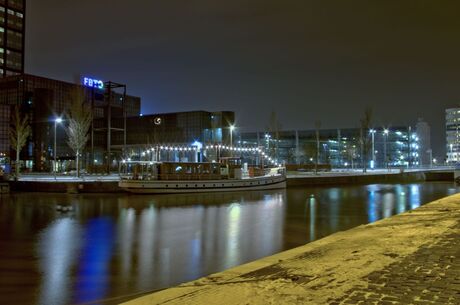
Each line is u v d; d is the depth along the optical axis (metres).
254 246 23.12
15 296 14.26
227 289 9.75
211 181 62.03
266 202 49.38
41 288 15.17
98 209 41.78
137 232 28.25
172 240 25.11
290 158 155.38
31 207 43.28
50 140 127.06
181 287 10.52
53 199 51.25
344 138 162.50
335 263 11.97
